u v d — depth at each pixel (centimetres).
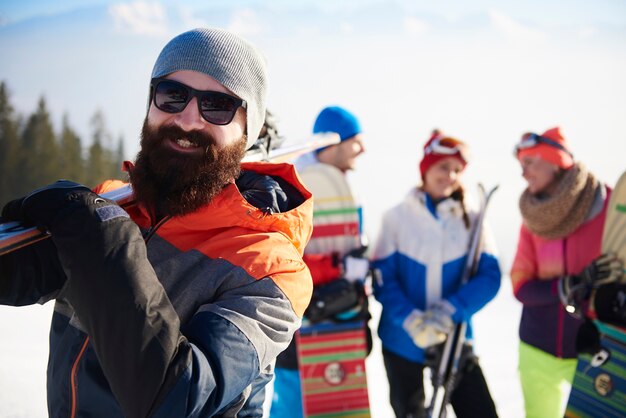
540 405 371
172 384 120
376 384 494
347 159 396
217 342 130
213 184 148
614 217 329
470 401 355
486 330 662
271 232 151
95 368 141
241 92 150
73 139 5134
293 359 369
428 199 377
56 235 124
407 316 357
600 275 329
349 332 371
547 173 366
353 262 371
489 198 373
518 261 381
